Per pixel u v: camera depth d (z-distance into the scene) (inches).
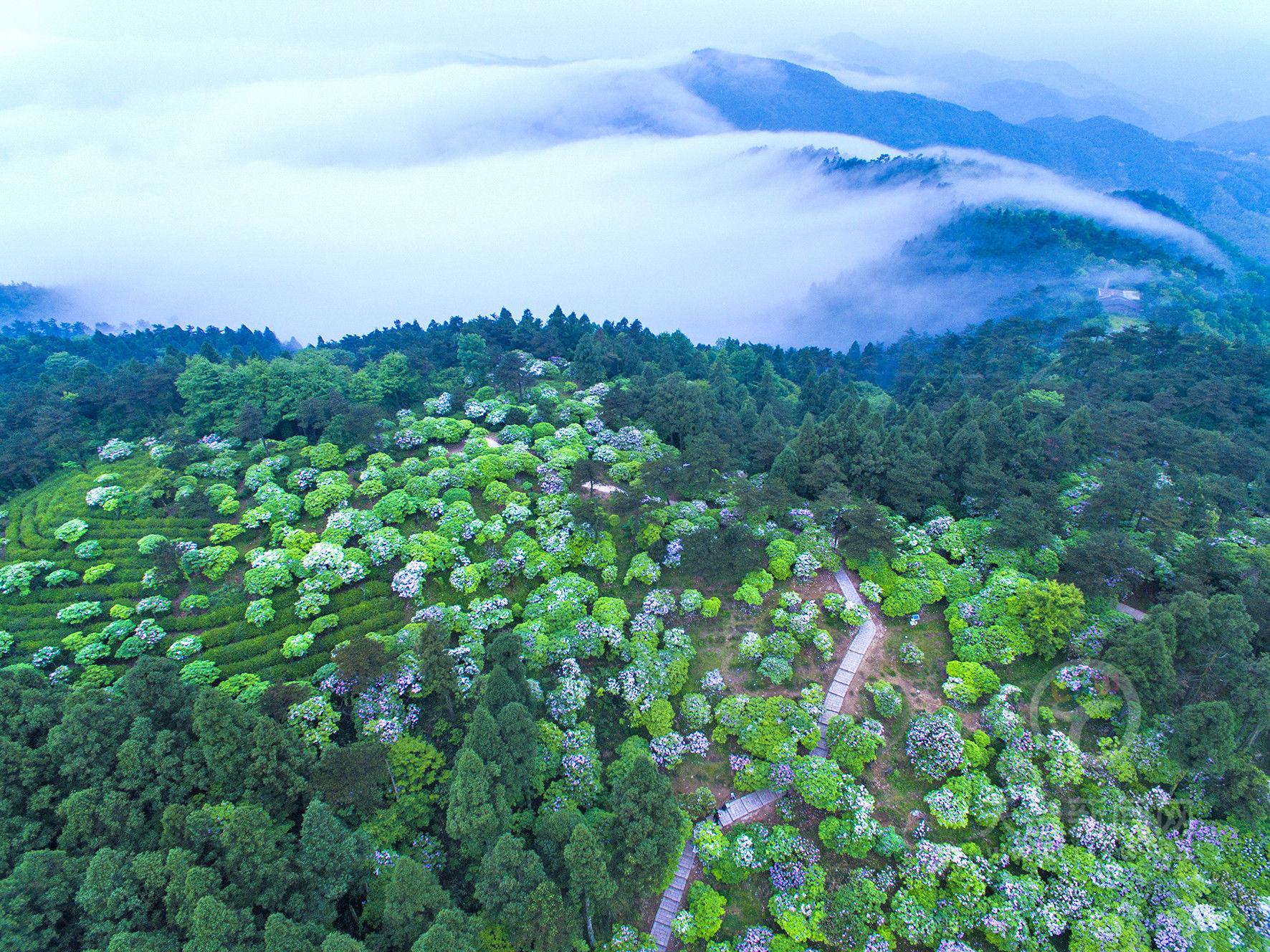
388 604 2501.2
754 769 2025.1
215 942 1315.2
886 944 1664.6
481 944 1561.3
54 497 3110.2
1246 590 2353.6
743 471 3331.7
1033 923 1680.6
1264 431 3789.4
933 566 2630.4
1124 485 2770.7
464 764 1640.0
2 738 1621.6
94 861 1424.7
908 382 6461.6
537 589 2564.0
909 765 2063.2
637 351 5132.9
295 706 1985.7
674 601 2544.3
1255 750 2033.7
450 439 3563.0
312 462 3248.0
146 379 3779.5
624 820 1686.8
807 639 2402.8
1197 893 1713.8
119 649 2299.5
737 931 1776.6
